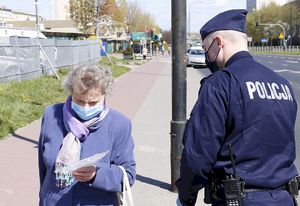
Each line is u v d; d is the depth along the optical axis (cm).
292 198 238
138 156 730
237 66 242
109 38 7469
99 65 261
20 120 989
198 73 2856
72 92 253
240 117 230
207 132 229
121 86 1922
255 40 11488
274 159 235
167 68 3391
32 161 692
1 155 725
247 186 230
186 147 235
